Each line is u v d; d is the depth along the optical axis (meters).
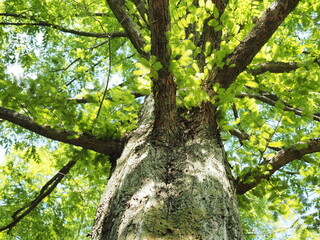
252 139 3.15
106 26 6.11
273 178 3.30
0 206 5.33
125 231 1.83
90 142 3.13
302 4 4.36
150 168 2.36
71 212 5.06
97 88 3.14
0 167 5.70
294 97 2.96
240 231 2.17
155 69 2.29
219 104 2.87
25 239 5.35
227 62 2.79
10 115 3.12
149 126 3.02
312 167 3.36
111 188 2.41
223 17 2.71
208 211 1.99
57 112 3.06
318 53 3.40
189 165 2.40
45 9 5.82
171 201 2.10
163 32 2.33
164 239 1.73
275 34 4.75
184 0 2.86
